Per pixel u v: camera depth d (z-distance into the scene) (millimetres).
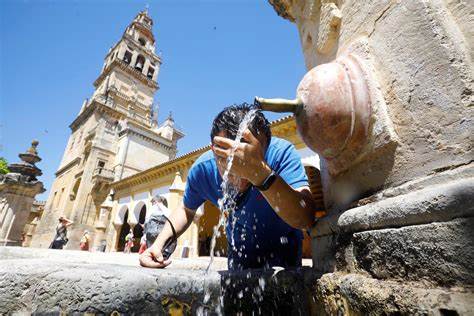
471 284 526
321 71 1057
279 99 1099
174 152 31594
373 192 940
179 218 1781
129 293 885
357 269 882
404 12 868
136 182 19812
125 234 21406
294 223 1171
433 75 750
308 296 1129
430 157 732
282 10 2242
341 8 1298
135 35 37312
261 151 1006
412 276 663
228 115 1215
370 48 1018
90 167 24094
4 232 9141
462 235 558
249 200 1483
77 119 32469
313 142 1087
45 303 830
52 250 3232
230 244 1855
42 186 10211
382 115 884
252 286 1118
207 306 1025
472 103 659
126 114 30031
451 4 784
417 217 667
